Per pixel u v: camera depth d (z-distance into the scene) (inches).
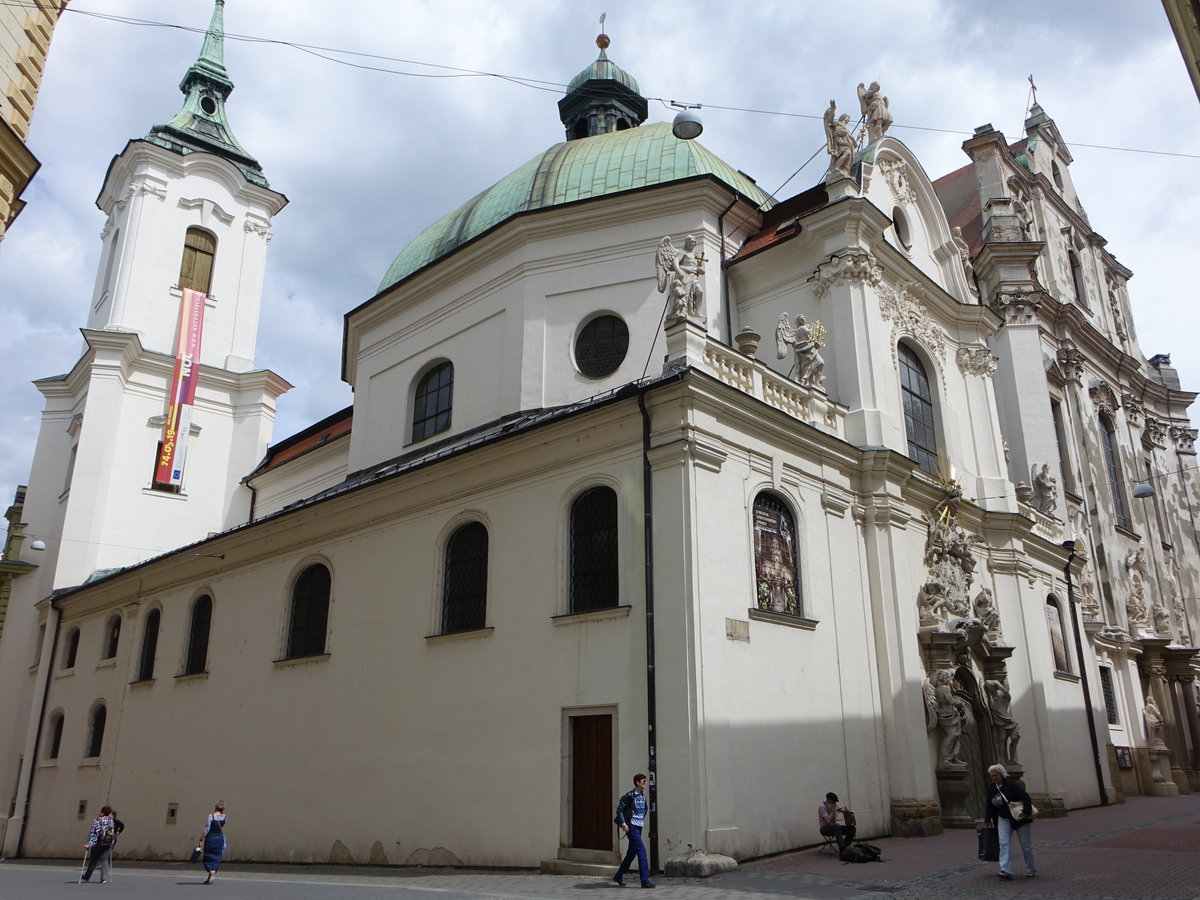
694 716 549.6
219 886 594.6
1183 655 1330.0
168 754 960.9
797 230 864.9
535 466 689.0
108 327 1419.8
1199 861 535.5
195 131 1628.9
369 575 797.9
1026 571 971.3
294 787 793.6
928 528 840.3
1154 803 1055.6
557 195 954.1
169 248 1513.3
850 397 810.8
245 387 1515.7
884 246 887.7
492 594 685.9
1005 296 1314.0
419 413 1005.8
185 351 1470.2
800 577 681.0
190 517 1424.7
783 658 636.1
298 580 887.7
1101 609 1266.0
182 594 1036.5
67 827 1088.8
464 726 672.4
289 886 576.4
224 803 865.5
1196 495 1644.9
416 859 671.1
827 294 848.3
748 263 900.6
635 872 535.2
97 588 1186.6
